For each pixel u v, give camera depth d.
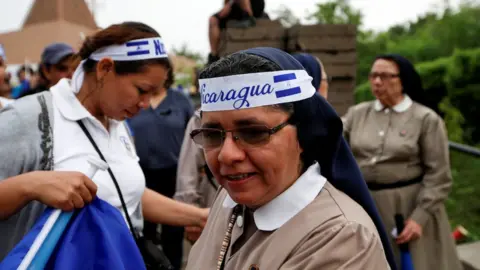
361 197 1.33
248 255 1.19
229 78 1.09
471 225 5.48
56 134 1.68
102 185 1.74
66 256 1.39
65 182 1.44
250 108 1.09
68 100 1.76
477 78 8.77
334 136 1.23
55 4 27.16
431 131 2.88
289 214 1.15
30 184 1.43
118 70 1.80
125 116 1.89
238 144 1.11
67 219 1.43
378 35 16.45
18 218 1.58
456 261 2.95
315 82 2.07
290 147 1.15
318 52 4.22
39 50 23.27
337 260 1.03
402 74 2.93
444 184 2.87
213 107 1.12
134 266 1.52
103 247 1.44
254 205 1.21
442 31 11.82
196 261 1.42
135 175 1.90
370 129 3.06
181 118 3.65
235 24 4.27
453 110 8.41
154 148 3.53
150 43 1.82
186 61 18.19
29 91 3.54
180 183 2.85
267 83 1.09
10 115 1.63
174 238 3.62
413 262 2.84
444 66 8.97
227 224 1.36
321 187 1.19
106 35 1.79
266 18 4.64
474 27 11.37
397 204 2.92
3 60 2.81
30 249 1.35
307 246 1.08
